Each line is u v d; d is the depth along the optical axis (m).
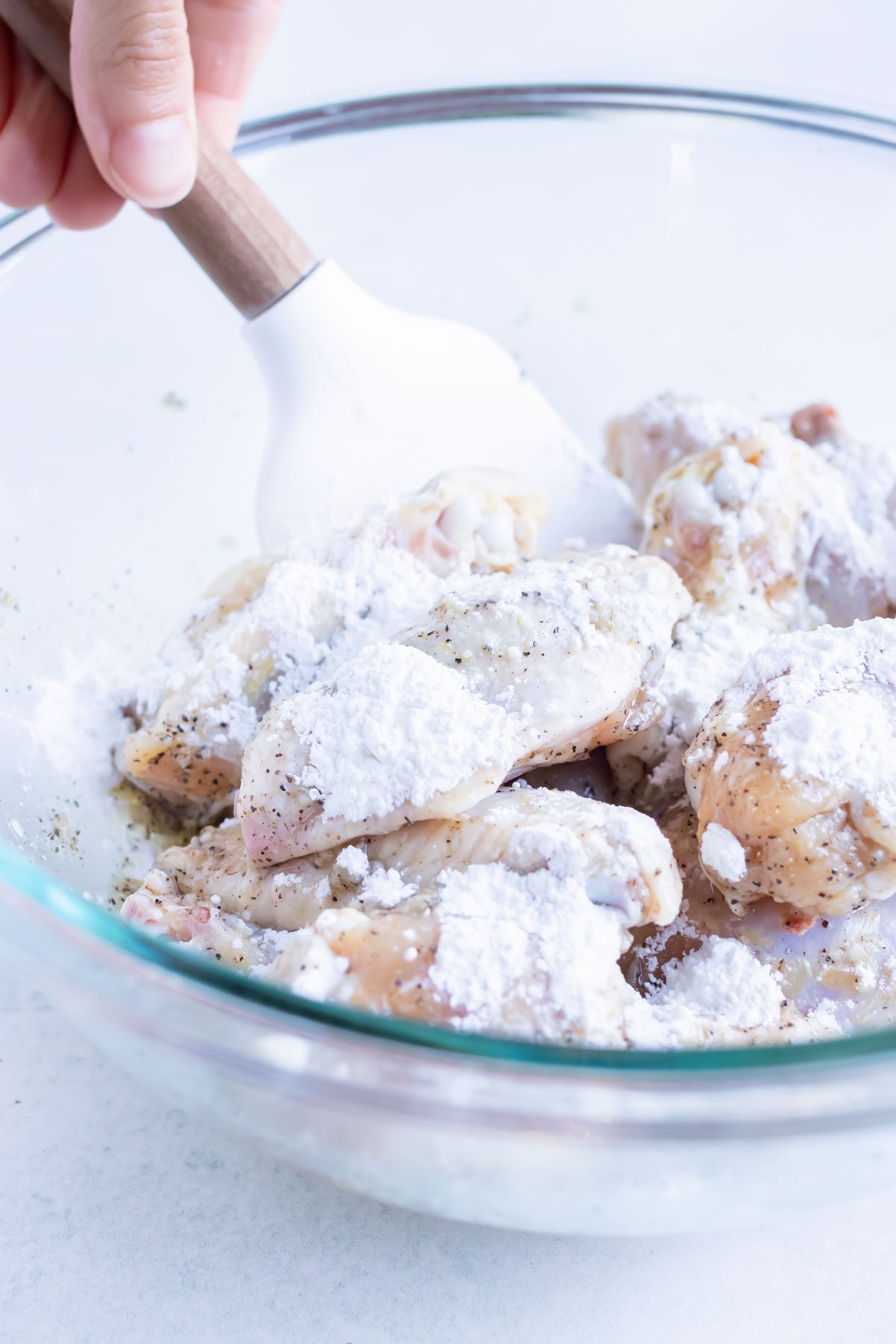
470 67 0.66
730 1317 0.32
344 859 0.33
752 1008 0.32
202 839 0.36
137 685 0.38
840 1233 0.33
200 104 0.43
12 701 0.36
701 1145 0.27
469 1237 0.33
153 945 0.28
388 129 0.43
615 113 0.43
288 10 0.68
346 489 0.39
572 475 0.41
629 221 0.44
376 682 0.33
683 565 0.38
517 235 0.45
